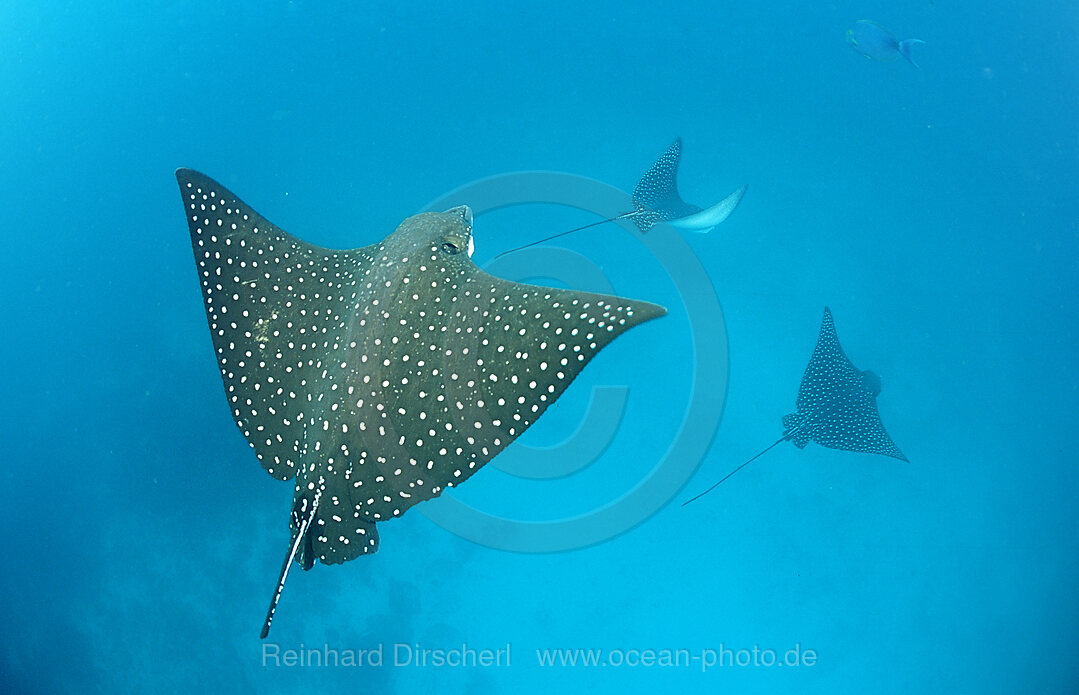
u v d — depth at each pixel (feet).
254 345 10.46
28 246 22.09
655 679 19.65
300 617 20.38
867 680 19.48
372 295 9.94
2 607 22.08
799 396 17.42
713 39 22.82
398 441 9.26
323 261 11.05
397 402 9.35
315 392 9.91
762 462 20.85
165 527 20.98
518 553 20.35
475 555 20.31
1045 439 21.11
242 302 10.64
